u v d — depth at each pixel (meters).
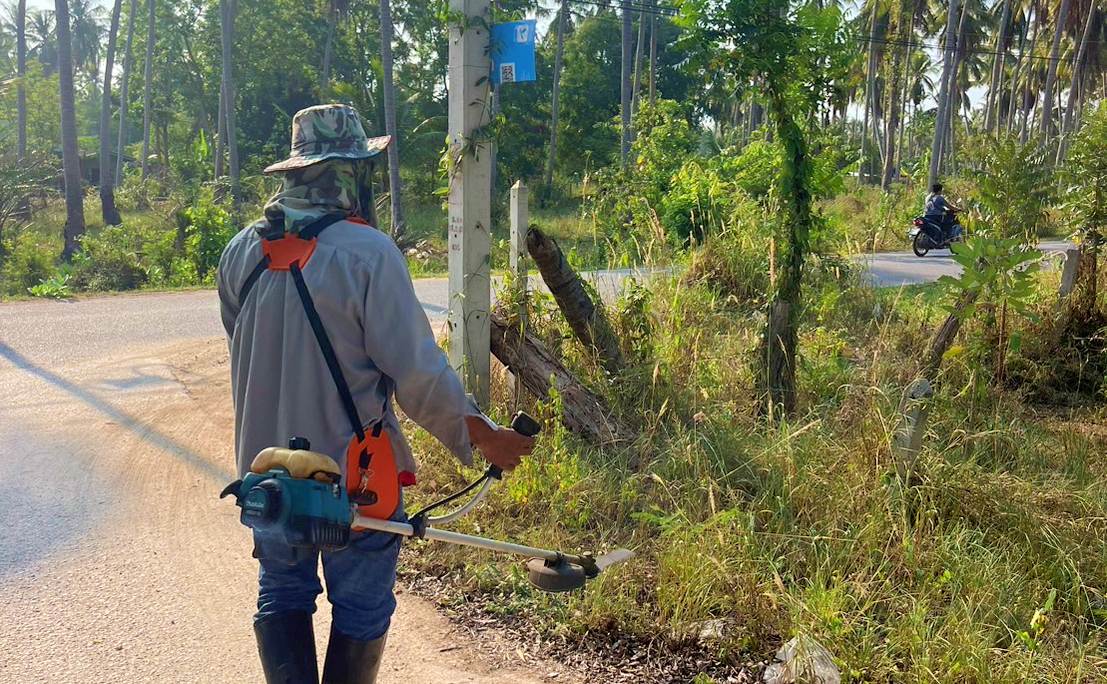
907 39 44.81
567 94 42.81
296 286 2.25
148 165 47.50
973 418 5.93
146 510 4.95
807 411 5.94
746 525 4.25
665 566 3.91
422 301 13.26
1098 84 46.16
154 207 31.70
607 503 4.65
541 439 5.12
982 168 7.01
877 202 25.36
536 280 7.09
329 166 2.38
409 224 29.41
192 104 47.94
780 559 3.92
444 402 2.26
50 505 4.99
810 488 4.53
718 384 6.07
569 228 21.81
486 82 5.56
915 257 18.08
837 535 4.18
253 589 4.06
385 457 2.38
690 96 44.62
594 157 41.09
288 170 2.37
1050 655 3.43
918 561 3.95
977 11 45.69
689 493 4.62
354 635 2.41
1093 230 7.68
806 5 5.80
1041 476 5.03
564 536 4.38
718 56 5.94
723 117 47.09
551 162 35.94
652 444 5.20
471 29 5.50
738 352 6.82
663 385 5.77
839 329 7.93
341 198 2.38
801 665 3.26
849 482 4.52
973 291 6.51
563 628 3.66
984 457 5.30
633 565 4.04
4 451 5.93
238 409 2.38
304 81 45.38
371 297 2.23
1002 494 4.53
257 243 2.38
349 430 2.28
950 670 3.25
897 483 4.34
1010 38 46.72
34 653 3.45
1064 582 3.94
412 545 4.39
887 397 5.12
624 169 15.67
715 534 4.11
